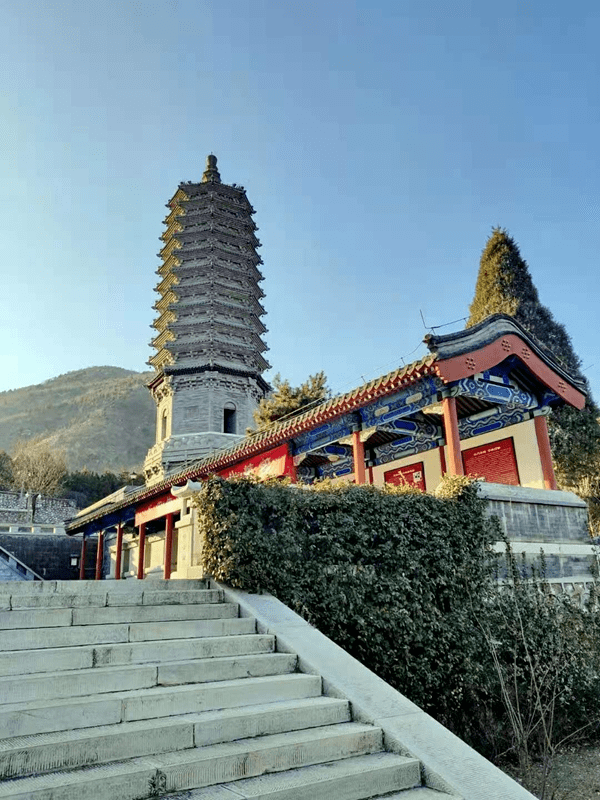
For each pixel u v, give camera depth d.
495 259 27.12
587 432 23.08
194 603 7.30
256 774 4.39
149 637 6.21
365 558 8.22
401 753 4.91
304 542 7.95
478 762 4.83
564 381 14.75
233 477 8.17
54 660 5.30
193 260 40.22
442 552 8.81
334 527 8.10
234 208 41.47
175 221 41.00
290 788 4.10
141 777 3.95
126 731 4.36
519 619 8.67
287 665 6.11
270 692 5.48
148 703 4.85
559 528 11.31
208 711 5.05
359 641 7.66
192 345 37.81
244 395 38.47
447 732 5.21
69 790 3.71
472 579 9.04
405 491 9.15
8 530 40.88
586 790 6.95
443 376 12.41
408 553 8.48
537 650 9.02
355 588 7.91
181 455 35.25
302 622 6.92
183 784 4.09
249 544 7.56
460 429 17.16
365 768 4.54
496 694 8.29
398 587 8.11
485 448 16.34
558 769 7.67
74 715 4.52
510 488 11.04
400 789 4.57
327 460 21.81
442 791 4.52
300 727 5.11
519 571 10.02
